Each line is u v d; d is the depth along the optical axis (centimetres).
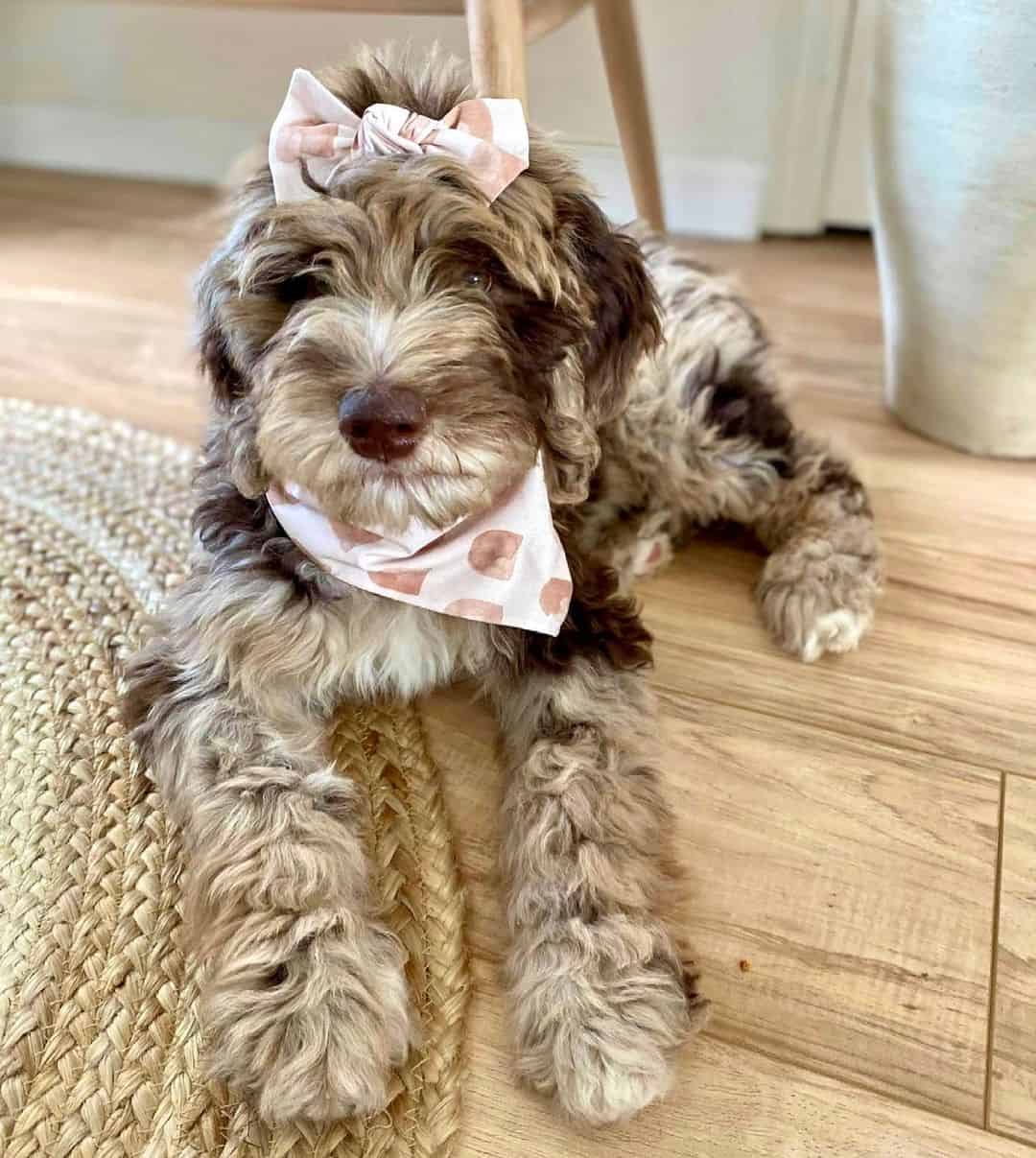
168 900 49
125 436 81
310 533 50
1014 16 60
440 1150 42
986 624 65
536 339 49
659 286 69
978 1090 44
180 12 127
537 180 51
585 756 51
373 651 55
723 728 58
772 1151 42
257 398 48
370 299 47
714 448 67
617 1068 41
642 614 66
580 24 103
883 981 47
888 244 76
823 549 65
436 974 47
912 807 54
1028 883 51
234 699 52
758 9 104
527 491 51
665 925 46
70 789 54
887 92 70
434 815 53
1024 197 65
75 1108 42
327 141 46
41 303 104
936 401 79
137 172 143
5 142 148
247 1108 42
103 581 67
